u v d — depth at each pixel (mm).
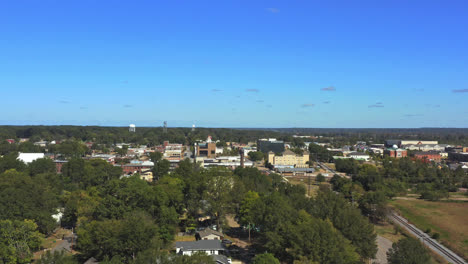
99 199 138500
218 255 106938
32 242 104625
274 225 110688
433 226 170875
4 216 116312
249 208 134250
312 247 91562
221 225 145750
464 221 179375
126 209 122375
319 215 125375
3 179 150875
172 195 140750
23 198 125188
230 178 158750
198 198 146875
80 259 106500
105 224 101562
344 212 117250
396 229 159375
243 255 116625
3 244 97625
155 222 120938
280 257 104500
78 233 107562
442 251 138000
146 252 82875
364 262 108125
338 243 93188
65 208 141000
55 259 78812
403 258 92375
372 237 108938
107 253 98500
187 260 78188
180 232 140375
